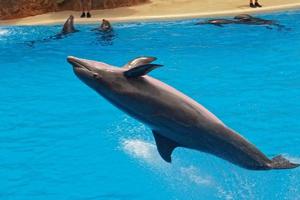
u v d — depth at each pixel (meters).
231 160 7.07
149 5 24.77
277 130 10.23
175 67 14.63
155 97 6.76
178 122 6.80
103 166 9.11
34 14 24.02
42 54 16.92
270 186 8.22
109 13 23.20
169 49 16.66
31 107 12.15
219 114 11.14
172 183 8.41
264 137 9.95
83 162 9.28
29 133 10.66
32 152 9.77
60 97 12.79
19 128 10.94
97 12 23.64
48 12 24.33
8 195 8.21
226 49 16.30
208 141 6.94
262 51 15.84
